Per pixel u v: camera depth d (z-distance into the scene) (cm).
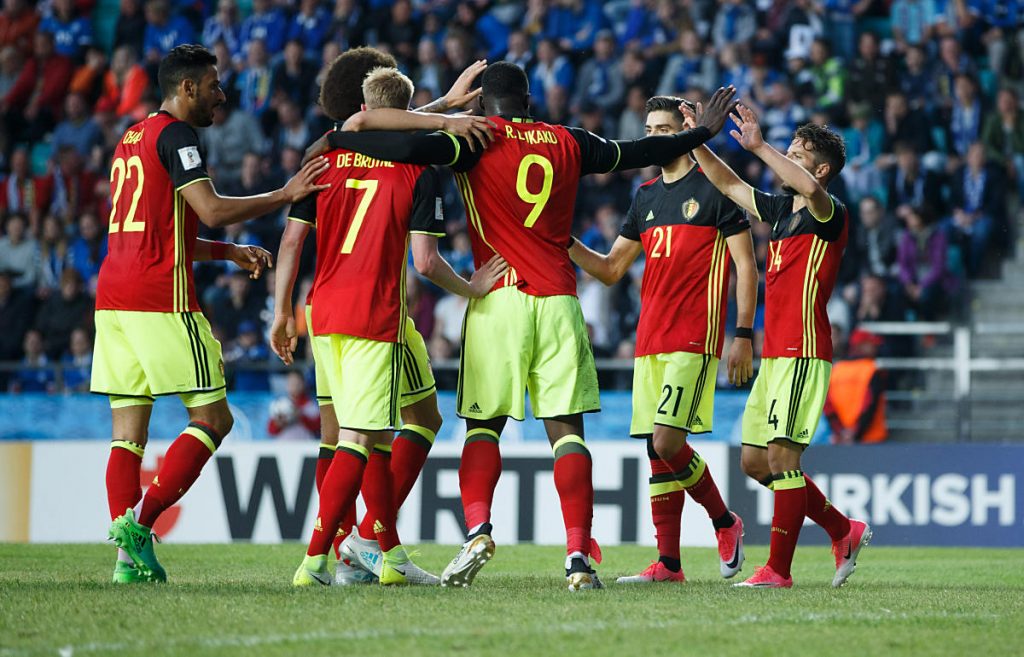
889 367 3822
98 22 6088
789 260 1936
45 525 3638
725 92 1923
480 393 1759
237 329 4544
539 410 1769
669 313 2042
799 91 5119
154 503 1795
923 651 1255
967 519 3425
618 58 5403
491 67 1816
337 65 1877
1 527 3647
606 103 5216
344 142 1753
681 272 2039
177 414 3784
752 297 2050
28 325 4934
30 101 5666
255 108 5406
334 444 1900
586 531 1733
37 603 1492
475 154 1750
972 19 5306
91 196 5278
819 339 1930
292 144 5247
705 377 2050
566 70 5288
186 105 1836
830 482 3506
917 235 4647
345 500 1738
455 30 5406
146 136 1798
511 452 3488
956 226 4772
